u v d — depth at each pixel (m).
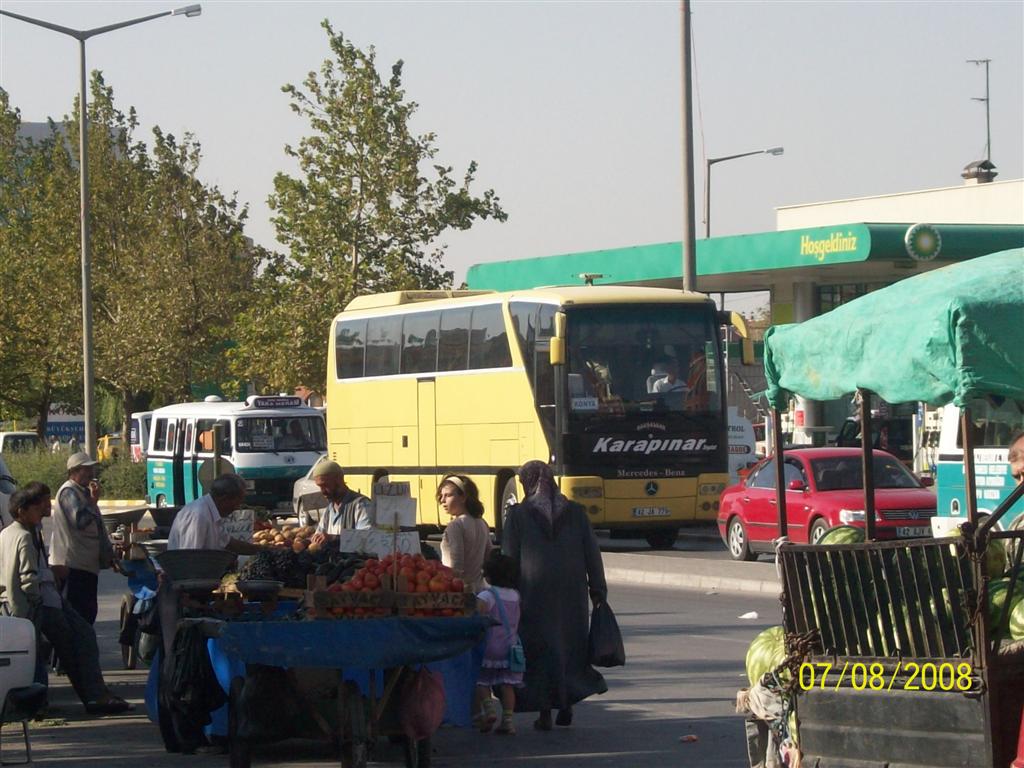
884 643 8.87
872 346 8.84
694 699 15.22
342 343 40.12
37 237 65.81
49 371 68.25
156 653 13.88
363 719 11.23
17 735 13.91
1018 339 8.09
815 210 60.47
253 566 12.34
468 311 34.78
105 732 14.07
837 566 9.05
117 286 63.00
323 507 17.81
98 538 16.19
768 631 10.43
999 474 22.84
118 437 73.62
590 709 14.82
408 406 37.00
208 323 62.22
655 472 31.66
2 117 71.88
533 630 13.20
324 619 10.92
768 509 28.69
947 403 8.54
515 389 32.94
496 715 13.98
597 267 52.50
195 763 12.59
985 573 8.34
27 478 55.97
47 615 14.84
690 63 32.72
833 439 49.31
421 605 11.08
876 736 8.82
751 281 52.06
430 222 50.47
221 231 63.88
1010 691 8.38
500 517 33.62
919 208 56.28
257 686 11.42
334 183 50.34
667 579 27.03
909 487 28.05
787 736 9.51
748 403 52.38
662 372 31.94
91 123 66.00
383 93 50.47
